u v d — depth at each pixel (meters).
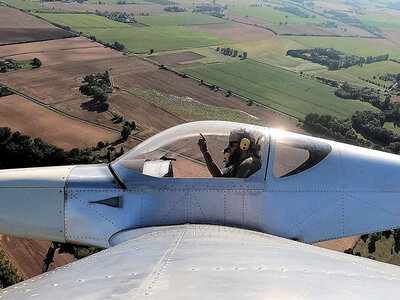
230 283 3.31
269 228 8.75
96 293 3.09
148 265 4.16
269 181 8.92
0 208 8.90
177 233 6.98
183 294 2.97
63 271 4.38
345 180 9.35
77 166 9.62
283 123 93.12
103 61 128.25
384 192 9.50
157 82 112.38
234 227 8.27
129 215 8.72
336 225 9.16
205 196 8.73
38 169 9.49
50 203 8.88
